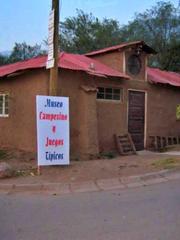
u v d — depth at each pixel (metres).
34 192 8.96
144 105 17.34
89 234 5.84
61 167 10.89
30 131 14.50
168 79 19.20
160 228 6.04
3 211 7.24
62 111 10.68
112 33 40.03
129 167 11.11
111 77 15.66
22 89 14.88
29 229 6.14
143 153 15.88
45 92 13.85
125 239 5.58
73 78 14.27
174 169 10.82
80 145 14.16
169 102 18.84
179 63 32.97
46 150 10.46
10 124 15.44
